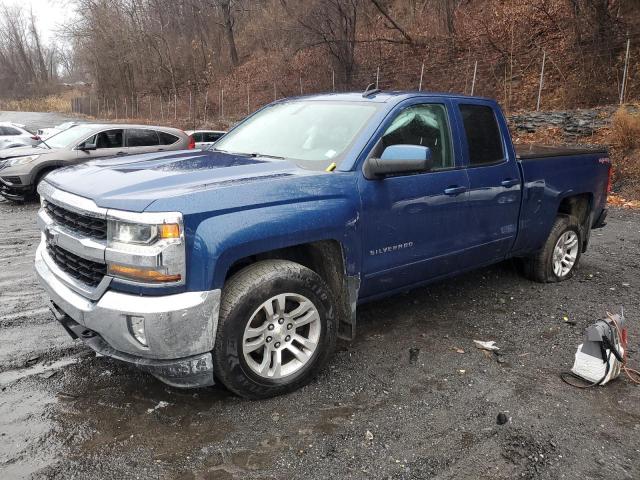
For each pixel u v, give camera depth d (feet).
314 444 9.33
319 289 10.93
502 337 13.89
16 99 259.80
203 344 9.52
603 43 52.54
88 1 149.69
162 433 9.55
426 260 13.33
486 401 10.79
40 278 11.32
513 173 15.35
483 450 9.26
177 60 142.31
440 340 13.62
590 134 43.62
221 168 11.15
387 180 12.09
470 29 71.15
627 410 10.61
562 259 18.42
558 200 17.24
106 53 150.10
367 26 83.51
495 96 61.62
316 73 88.63
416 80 72.18
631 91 49.19
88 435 9.46
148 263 8.94
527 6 64.90
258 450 9.14
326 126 13.05
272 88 99.35
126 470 8.59
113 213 9.13
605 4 52.29
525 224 16.16
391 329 14.23
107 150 35.60
